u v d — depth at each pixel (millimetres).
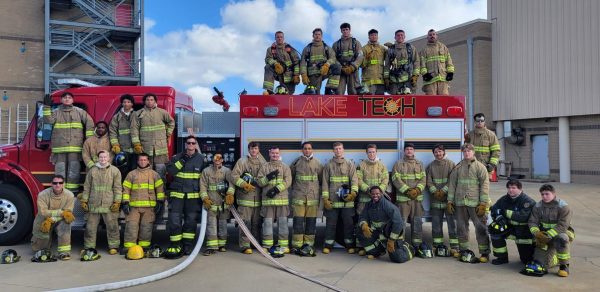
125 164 6676
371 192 6367
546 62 18938
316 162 6816
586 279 5543
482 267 6121
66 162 6723
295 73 8234
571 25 17922
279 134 7023
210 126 7402
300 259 6473
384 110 7082
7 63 23359
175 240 6531
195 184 6633
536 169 20078
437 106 7109
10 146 6934
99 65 23766
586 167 17703
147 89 7082
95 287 4992
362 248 6855
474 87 21891
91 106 7004
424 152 7070
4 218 6883
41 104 6957
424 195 7023
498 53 21266
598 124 17234
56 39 23641
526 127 20344
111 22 24516
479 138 7316
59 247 6391
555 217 5750
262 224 6930
